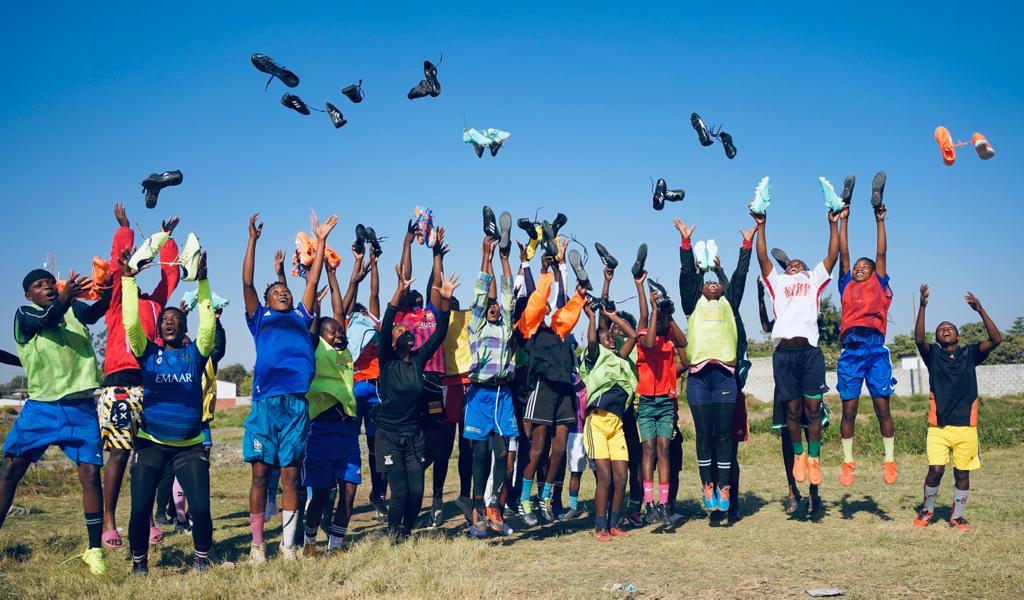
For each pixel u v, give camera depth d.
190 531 9.08
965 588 5.89
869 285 8.23
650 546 7.67
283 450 7.07
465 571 6.55
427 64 8.00
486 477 8.08
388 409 7.63
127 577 6.52
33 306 7.00
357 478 7.61
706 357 8.38
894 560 6.79
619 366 8.14
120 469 7.26
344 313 8.45
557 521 9.24
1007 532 7.84
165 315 6.84
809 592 5.86
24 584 6.35
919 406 30.72
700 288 8.77
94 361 7.24
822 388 8.38
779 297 8.54
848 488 11.30
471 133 8.16
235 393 62.41
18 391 64.19
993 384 41.69
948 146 7.77
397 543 7.67
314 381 7.48
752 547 7.54
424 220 8.41
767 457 15.79
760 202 8.61
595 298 8.69
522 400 8.64
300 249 8.54
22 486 12.68
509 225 8.05
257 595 6.00
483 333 8.02
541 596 5.86
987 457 14.91
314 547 7.39
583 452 9.59
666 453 8.50
